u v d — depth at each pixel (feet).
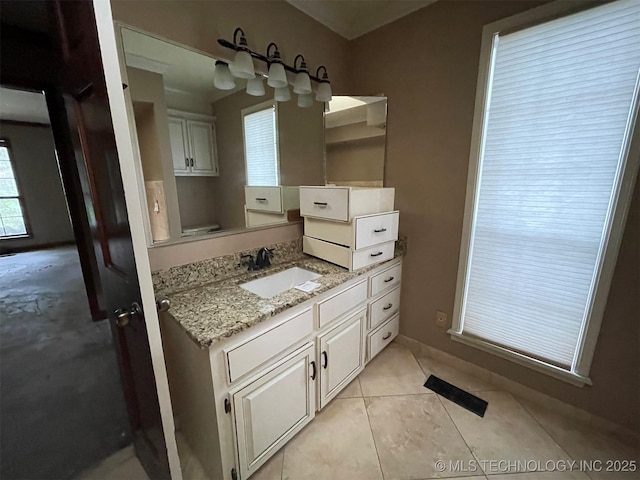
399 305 6.78
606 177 4.00
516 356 5.23
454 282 5.89
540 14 4.14
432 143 5.65
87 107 2.50
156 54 3.74
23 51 4.43
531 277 4.93
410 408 5.04
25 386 5.70
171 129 4.02
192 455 4.13
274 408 3.79
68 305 8.96
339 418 4.81
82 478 3.88
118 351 3.69
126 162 2.27
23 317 8.29
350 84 6.74
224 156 4.68
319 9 5.59
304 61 5.64
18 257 12.28
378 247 5.45
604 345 4.36
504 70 4.62
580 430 4.59
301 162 5.94
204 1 4.09
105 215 2.87
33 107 7.91
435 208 5.87
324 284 4.36
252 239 5.25
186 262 4.35
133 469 3.98
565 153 4.28
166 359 4.20
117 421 4.83
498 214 5.10
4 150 10.83
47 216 12.48
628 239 3.94
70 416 4.94
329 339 4.61
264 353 3.55
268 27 4.94
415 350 6.81
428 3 5.24
